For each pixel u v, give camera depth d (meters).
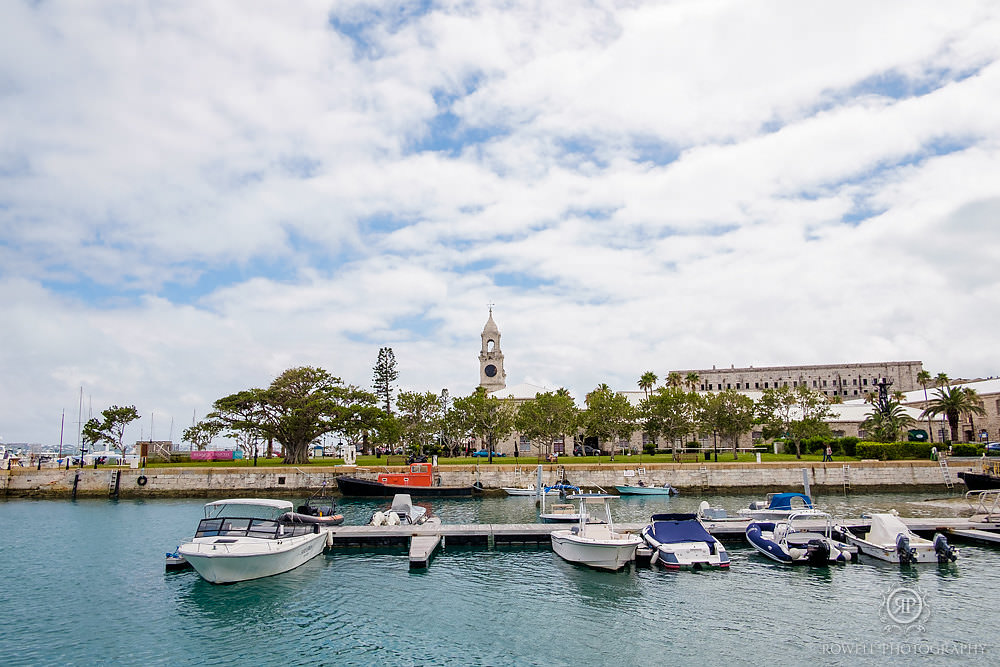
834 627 25.19
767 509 47.34
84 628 25.42
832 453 90.25
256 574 31.81
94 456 84.31
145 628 25.41
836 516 51.94
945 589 30.09
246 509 42.50
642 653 22.78
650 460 85.44
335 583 31.69
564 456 100.88
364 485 66.81
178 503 63.75
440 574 33.53
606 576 32.97
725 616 26.53
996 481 65.31
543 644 23.67
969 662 21.77
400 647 23.47
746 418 86.69
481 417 88.31
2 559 37.12
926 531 43.03
